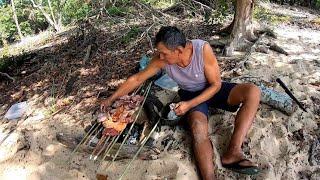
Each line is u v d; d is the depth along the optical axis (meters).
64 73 4.34
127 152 3.03
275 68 4.12
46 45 5.91
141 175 2.94
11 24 10.33
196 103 3.01
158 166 2.95
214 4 5.64
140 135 3.17
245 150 3.09
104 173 2.98
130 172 2.96
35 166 3.11
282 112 3.42
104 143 3.10
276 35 5.07
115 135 3.12
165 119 3.21
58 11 8.29
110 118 3.16
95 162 3.06
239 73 4.00
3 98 4.15
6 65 4.83
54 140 3.30
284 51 4.53
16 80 4.49
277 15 6.50
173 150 3.11
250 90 2.99
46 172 3.01
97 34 5.02
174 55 2.82
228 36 4.88
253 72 4.02
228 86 3.15
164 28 2.76
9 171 3.10
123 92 3.27
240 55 4.47
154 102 3.36
